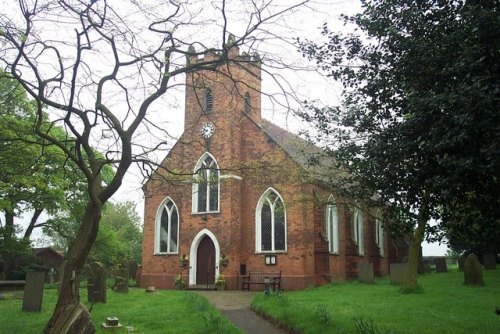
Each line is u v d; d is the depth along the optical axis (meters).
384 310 16.38
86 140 11.98
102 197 11.85
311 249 30.06
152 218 34.34
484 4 8.57
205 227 31.62
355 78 11.36
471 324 13.52
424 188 9.51
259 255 30.66
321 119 17.89
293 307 16.72
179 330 13.09
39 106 11.80
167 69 12.47
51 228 39.09
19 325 14.19
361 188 11.58
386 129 10.32
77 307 10.90
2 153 21.67
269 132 32.59
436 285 25.75
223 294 26.41
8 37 11.72
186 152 32.34
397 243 46.28
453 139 8.01
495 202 8.94
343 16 11.10
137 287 33.78
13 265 36.56
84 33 11.92
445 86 9.08
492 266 36.88
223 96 32.25
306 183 23.98
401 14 9.94
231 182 31.20
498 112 7.55
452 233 10.89
